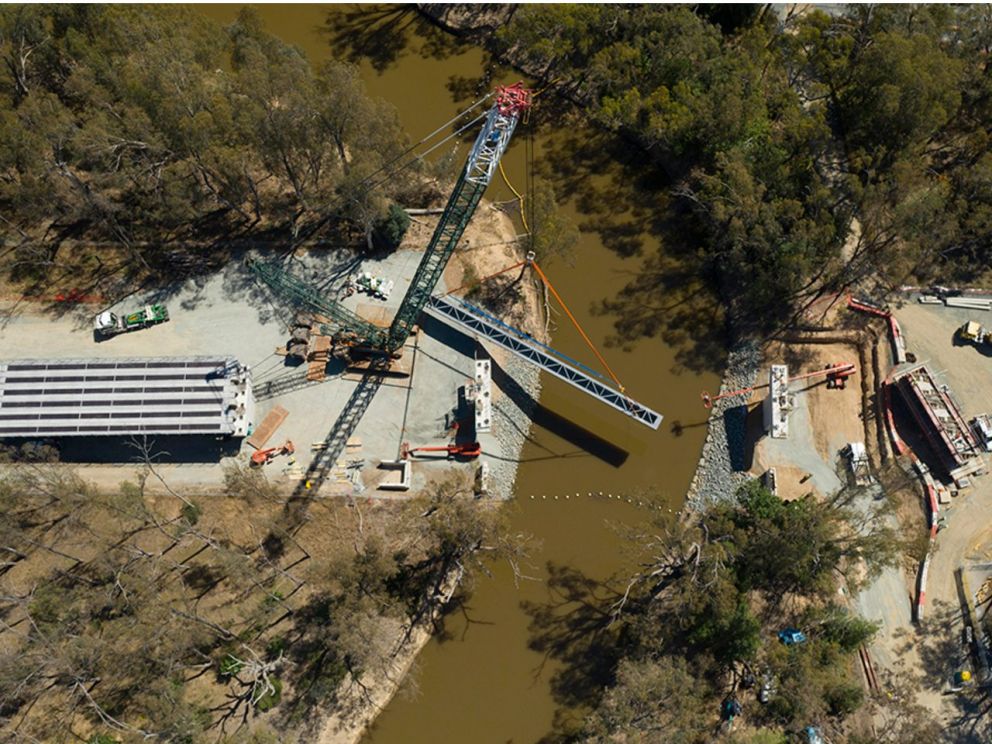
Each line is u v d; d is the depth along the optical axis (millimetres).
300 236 122688
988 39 121938
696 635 95188
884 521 105125
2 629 96688
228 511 105562
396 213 119750
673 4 132125
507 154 133375
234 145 113312
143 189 121438
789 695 91500
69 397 105812
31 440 106312
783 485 108062
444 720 97562
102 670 91375
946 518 105312
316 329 116125
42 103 112000
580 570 105750
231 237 122500
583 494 109562
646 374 117062
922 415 108812
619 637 101688
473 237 124000
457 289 119938
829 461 109938
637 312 121250
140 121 107938
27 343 114312
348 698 97250
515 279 121812
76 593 97938
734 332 119000
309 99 109000
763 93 126812
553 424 113438
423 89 138875
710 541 96875
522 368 116188
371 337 111938
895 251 113125
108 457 107750
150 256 120812
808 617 98000
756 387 114812
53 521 103125
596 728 89000
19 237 120312
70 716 93312
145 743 85812
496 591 104188
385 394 113000
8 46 115312
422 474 108750
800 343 117250
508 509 107625
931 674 98000
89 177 121062
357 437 110312
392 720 97312
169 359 109062
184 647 90438
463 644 101438
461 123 136125
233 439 109250
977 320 117312
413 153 132250
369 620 91562
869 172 116562
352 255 121625
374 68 140500
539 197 119000
